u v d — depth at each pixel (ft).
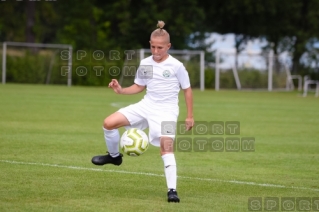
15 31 554.05
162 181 93.15
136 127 84.12
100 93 320.09
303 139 153.07
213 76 432.66
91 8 512.63
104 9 506.07
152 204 76.95
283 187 91.61
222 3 513.04
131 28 490.90
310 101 317.01
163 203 77.82
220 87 435.53
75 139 139.54
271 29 526.57
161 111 81.25
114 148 85.87
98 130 158.40
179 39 506.07
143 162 111.14
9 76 403.54
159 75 81.05
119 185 88.79
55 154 116.47
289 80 451.53
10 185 85.76
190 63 420.77
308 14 509.76
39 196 79.46
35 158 110.63
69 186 86.63
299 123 193.98
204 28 530.68
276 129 174.70
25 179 90.63
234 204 79.20
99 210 72.90
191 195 83.82
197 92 381.19
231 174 101.76
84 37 506.48
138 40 501.56
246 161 116.47
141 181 92.53
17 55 407.23
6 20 547.49
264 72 443.73
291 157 122.93
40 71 405.18
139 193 83.66
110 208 74.02
